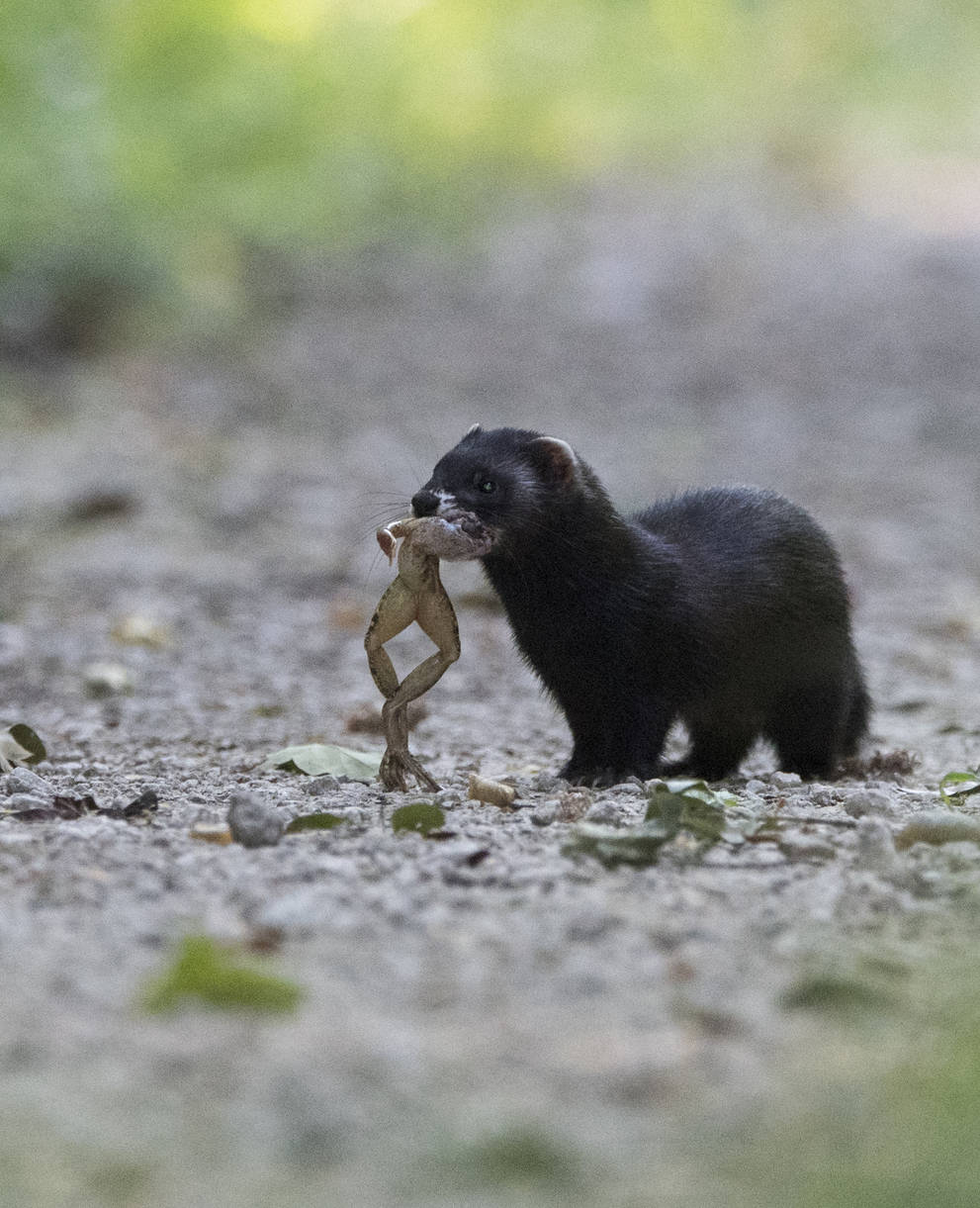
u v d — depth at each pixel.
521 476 8.75
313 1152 3.93
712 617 9.10
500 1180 3.83
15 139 27.41
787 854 6.53
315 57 36.50
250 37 34.59
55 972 5.03
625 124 44.97
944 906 5.86
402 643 14.51
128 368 26.52
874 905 5.82
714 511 9.64
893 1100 4.13
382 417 24.77
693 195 40.19
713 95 46.16
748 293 32.66
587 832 6.42
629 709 9.09
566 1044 4.53
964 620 15.34
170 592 15.99
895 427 24.34
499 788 7.93
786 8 48.44
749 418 25.16
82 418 23.48
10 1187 3.78
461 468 8.75
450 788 8.62
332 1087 4.23
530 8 44.72
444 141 40.09
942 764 10.18
